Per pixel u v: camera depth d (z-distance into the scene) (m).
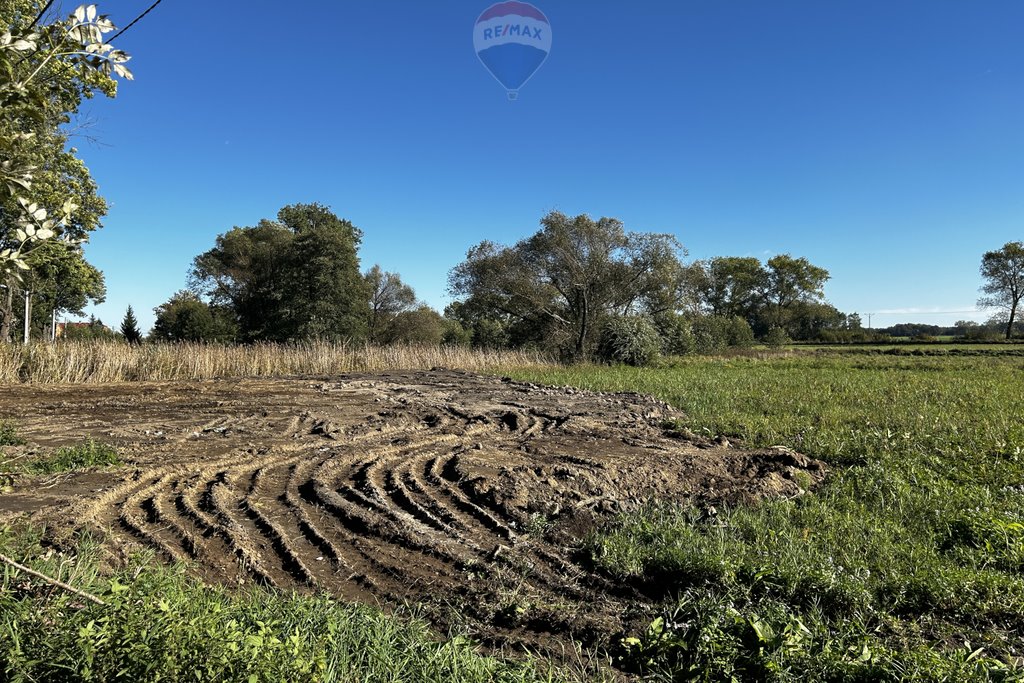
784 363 27.38
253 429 9.55
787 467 7.30
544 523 5.53
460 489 6.51
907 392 13.89
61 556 4.17
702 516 5.85
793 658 3.29
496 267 31.27
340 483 6.67
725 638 3.46
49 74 3.05
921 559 4.57
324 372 20.42
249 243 46.50
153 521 5.30
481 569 4.63
